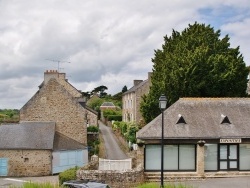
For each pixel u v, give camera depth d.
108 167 27.58
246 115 29.53
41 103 41.94
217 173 27.56
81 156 40.69
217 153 28.00
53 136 39.22
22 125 40.47
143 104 40.66
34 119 41.78
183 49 40.75
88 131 53.50
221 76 38.00
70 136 41.72
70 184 17.28
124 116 73.69
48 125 40.78
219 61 38.56
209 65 38.22
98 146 47.00
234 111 29.81
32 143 38.03
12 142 38.12
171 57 40.53
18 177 36.97
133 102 63.38
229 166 28.05
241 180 26.19
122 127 53.75
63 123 41.84
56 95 42.03
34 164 37.69
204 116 29.12
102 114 90.00
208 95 37.91
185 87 37.69
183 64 38.50
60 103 41.97
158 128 27.77
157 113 39.78
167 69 39.72
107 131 68.12
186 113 29.22
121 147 48.81
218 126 28.33
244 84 39.66
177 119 28.52
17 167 37.72
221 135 27.56
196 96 37.72
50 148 37.66
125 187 24.50
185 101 30.30
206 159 27.91
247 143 27.98
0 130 39.66
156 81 41.34
